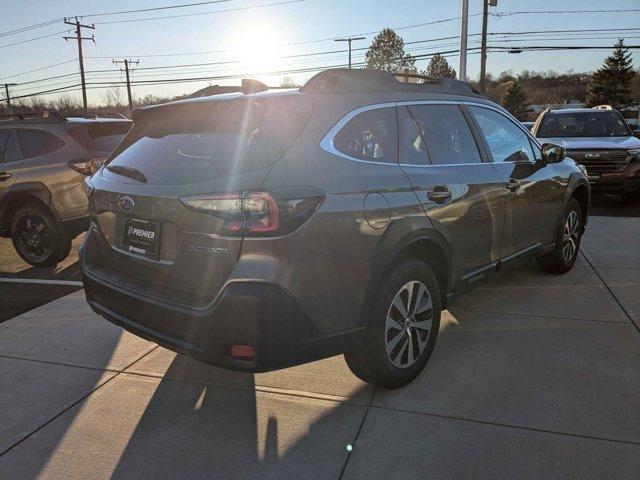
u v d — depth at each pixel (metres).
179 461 2.60
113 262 3.10
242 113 2.74
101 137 6.45
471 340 3.82
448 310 4.39
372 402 3.04
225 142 2.71
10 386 3.35
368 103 3.02
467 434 2.73
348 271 2.64
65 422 2.95
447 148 3.52
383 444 2.67
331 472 2.49
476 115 3.93
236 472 2.51
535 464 2.49
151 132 3.20
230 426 2.87
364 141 2.93
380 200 2.80
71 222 6.15
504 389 3.14
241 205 2.40
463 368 3.41
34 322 4.40
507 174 3.96
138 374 3.47
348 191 2.66
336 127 2.78
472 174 3.57
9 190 6.11
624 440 2.64
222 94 3.12
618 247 6.29
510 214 3.99
